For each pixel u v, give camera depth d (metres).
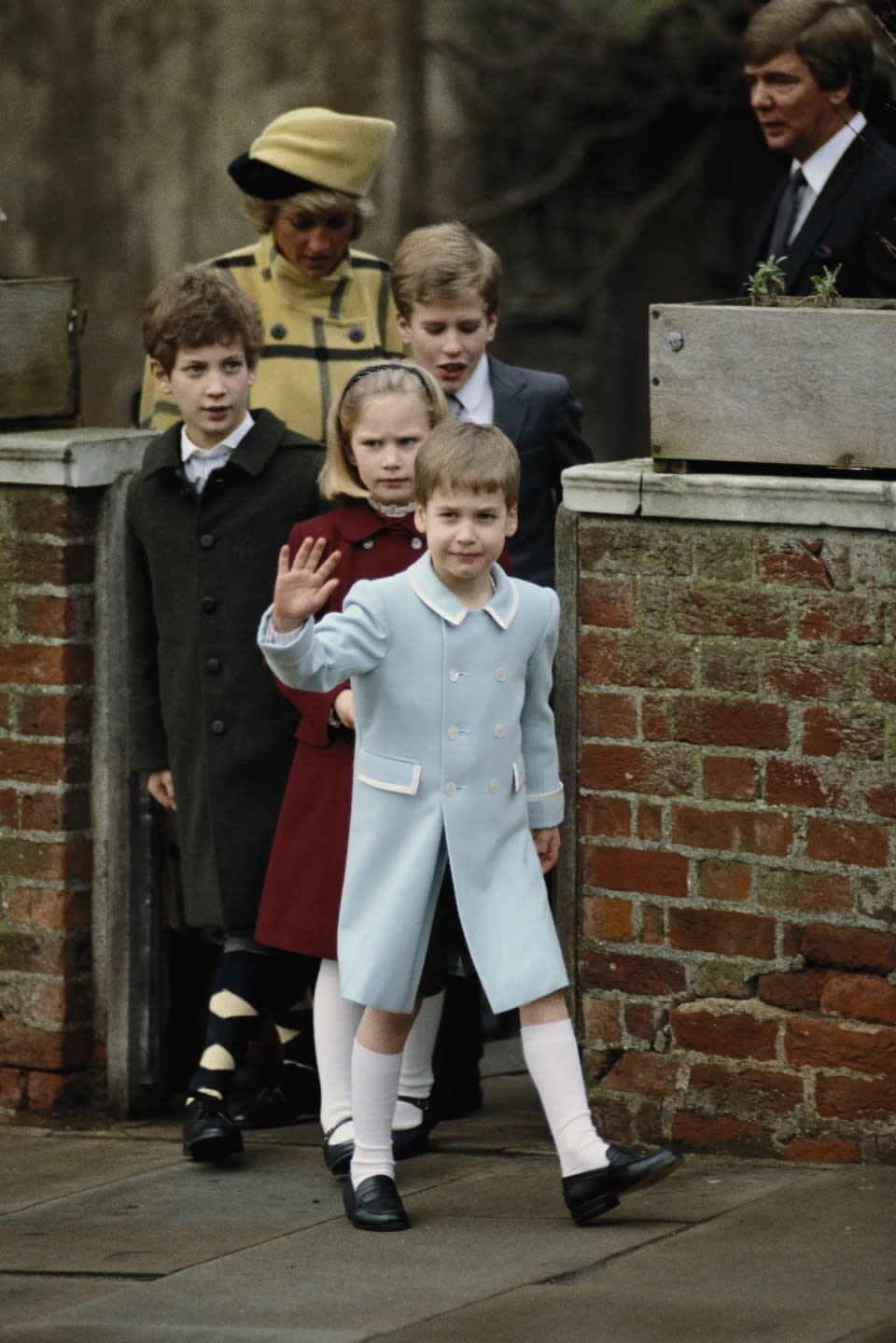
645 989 15.99
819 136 18.78
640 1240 13.71
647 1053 16.05
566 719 16.12
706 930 15.72
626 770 15.89
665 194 44.16
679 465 15.48
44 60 44.88
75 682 18.09
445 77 43.31
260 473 17.16
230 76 43.31
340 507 16.75
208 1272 13.53
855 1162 15.34
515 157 44.88
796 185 19.11
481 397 18.19
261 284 20.38
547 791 14.97
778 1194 14.53
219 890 17.05
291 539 16.33
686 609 15.54
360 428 15.70
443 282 17.56
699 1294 12.55
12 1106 18.67
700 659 15.53
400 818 14.38
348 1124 15.64
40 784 18.20
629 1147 16.16
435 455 14.01
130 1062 18.36
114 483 18.00
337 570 15.98
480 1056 18.75
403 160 42.81
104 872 18.36
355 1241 14.08
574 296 45.56
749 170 46.44
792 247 18.47
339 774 15.89
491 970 14.20
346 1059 15.73
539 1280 12.99
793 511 15.01
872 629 14.91
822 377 14.88
